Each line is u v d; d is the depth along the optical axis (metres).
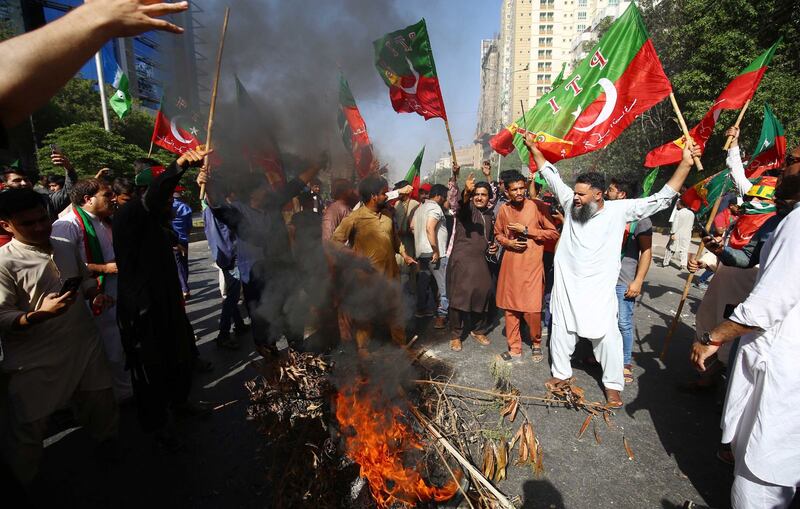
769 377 1.64
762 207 2.93
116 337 3.03
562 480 2.27
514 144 4.09
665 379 3.43
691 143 2.67
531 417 2.87
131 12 0.71
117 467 2.41
